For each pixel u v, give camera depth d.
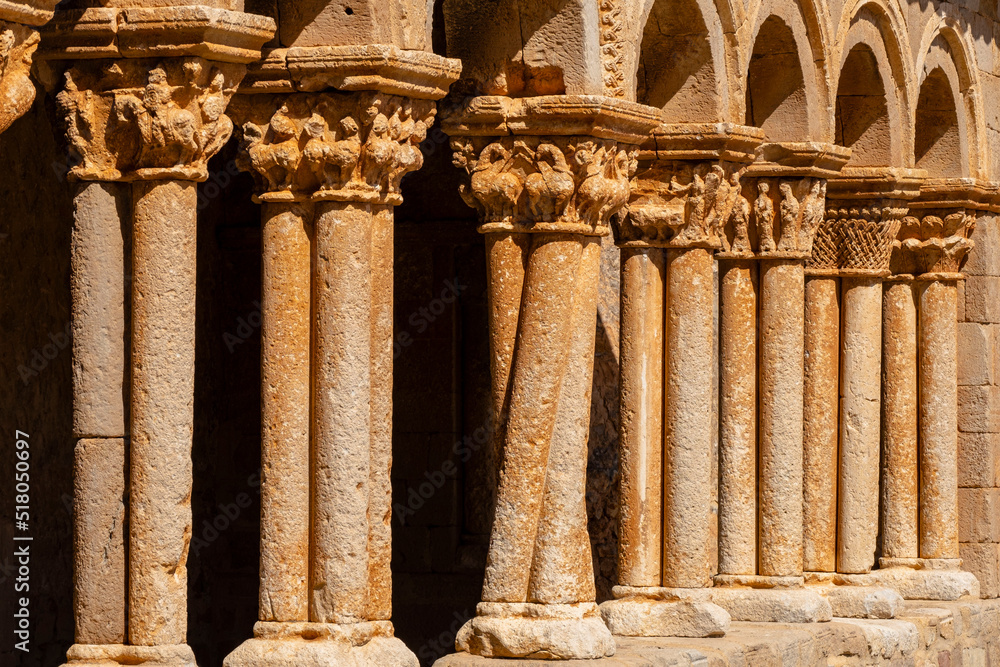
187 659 11.80
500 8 14.59
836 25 19.81
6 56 10.03
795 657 17.52
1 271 18.22
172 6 11.41
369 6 12.66
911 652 20.42
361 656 12.73
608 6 14.69
